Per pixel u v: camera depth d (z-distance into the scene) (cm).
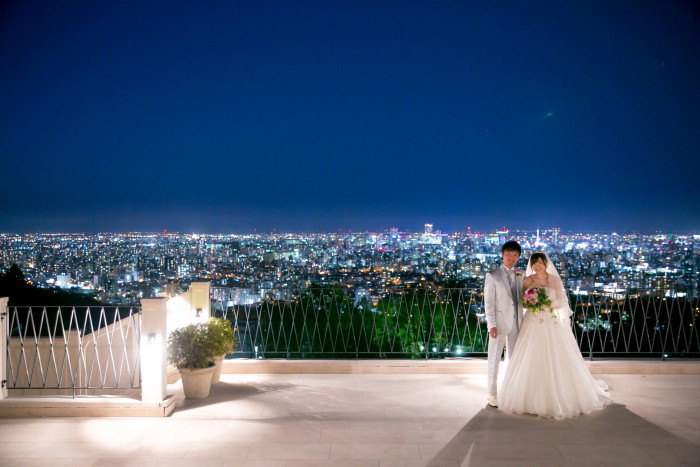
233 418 475
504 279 512
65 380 608
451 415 479
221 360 597
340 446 406
